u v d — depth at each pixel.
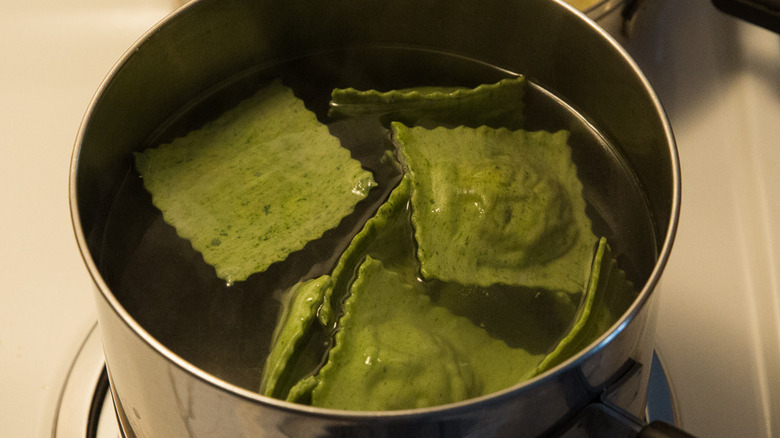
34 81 0.35
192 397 0.18
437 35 0.31
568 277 0.25
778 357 0.28
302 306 0.23
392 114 0.29
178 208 0.27
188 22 0.27
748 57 0.36
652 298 0.20
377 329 0.23
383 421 0.17
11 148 0.33
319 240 0.26
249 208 0.27
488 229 0.25
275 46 0.30
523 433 0.19
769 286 0.30
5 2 0.37
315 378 0.22
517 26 0.29
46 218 0.31
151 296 0.25
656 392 0.27
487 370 0.23
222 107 0.30
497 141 0.28
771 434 0.27
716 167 0.33
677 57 0.36
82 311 0.29
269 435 0.18
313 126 0.29
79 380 0.27
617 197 0.27
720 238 0.31
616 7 0.33
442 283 0.25
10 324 0.28
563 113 0.30
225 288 0.25
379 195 0.27
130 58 0.25
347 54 0.31
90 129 0.24
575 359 0.17
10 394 0.27
